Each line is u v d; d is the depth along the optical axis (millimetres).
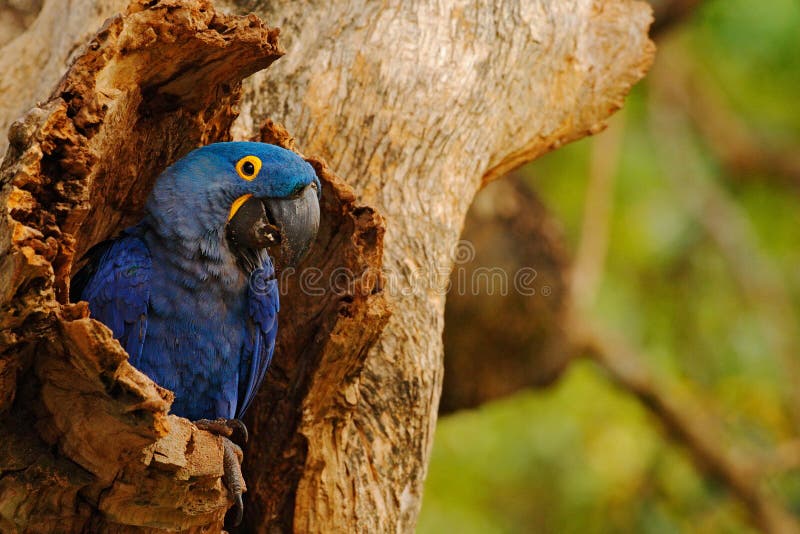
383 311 7176
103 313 7445
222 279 7637
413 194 8344
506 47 8953
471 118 8719
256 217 7516
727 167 19781
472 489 17594
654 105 19031
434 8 8820
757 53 18406
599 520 17250
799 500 18609
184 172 7512
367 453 7754
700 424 17203
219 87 7398
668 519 17234
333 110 8320
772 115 19516
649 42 9867
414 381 7961
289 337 7773
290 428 7535
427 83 8562
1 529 5820
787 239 19531
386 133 8352
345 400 7500
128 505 5879
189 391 7797
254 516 7746
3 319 5336
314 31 8578
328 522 7578
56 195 5738
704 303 18516
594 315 16922
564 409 18219
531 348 14617
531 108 9211
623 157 18453
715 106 19500
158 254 7590
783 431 18016
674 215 18422
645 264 18516
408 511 7953
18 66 8812
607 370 16891
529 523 17438
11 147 5750
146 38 6449
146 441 5559
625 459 17500
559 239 14914
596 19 9789
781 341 18250
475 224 14109
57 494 5781
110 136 6668
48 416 5723
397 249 8148
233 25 6770
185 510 6020
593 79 9508
